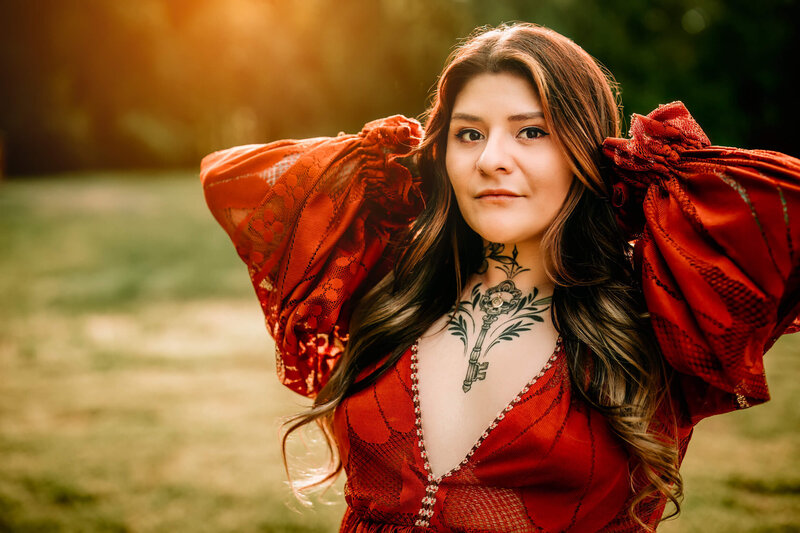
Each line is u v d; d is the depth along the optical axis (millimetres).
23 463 4141
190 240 13141
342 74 23984
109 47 26281
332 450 1705
